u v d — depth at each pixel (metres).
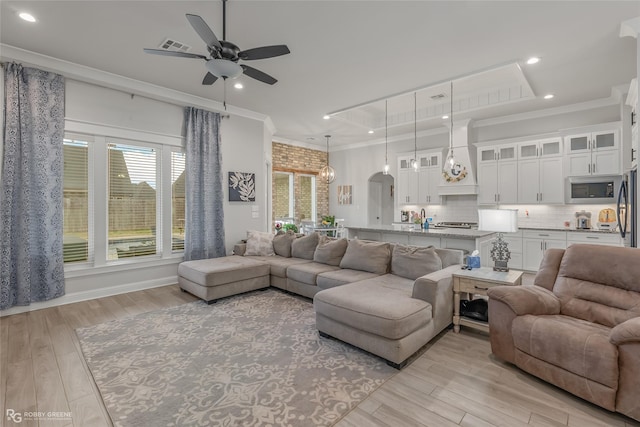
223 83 4.50
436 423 1.81
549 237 5.39
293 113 5.99
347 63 3.89
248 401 2.02
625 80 4.38
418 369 2.41
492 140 6.14
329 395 2.08
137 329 3.18
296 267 4.24
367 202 8.60
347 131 7.37
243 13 2.87
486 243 4.30
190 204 5.00
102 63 3.86
